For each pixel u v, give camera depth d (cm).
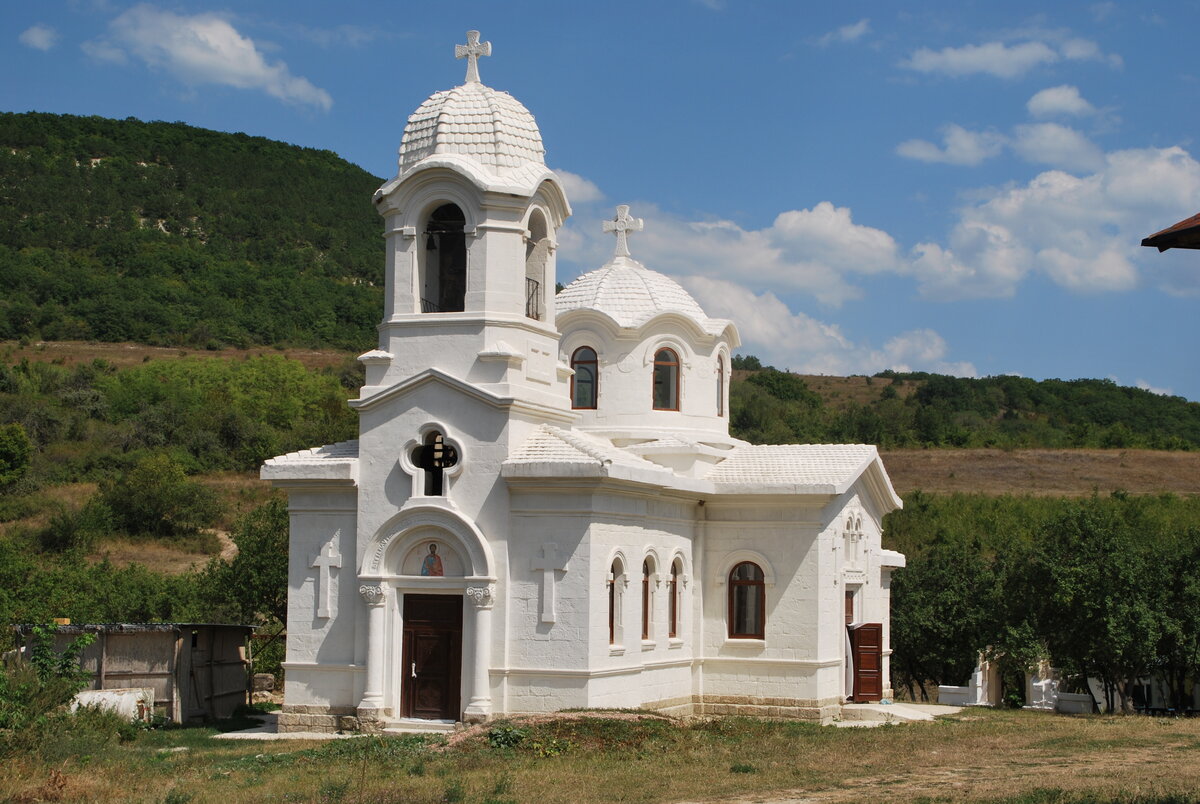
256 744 3494
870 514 4738
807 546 4184
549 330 3903
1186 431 15338
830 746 3288
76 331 14800
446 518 3638
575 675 3528
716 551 4284
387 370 3794
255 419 11744
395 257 3828
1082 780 2644
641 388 4491
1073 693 5228
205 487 9056
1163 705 5475
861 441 11788
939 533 7812
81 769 2786
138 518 8525
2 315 14662
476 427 3656
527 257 3966
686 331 4566
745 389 13650
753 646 4206
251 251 18325
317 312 16812
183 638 4038
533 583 3594
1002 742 3391
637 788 2633
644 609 3956
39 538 8050
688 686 4203
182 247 17650
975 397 15650
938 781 2700
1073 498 9269
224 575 5334
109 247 17062
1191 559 4894
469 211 3753
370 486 3734
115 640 3966
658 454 4338
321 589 3772
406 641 3691
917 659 5672
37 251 16625
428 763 2964
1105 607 4744
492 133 3838
